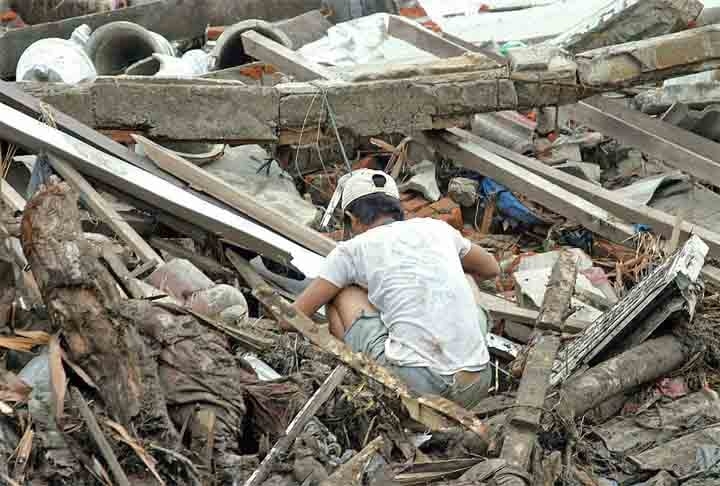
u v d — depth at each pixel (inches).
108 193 556.1
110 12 1048.2
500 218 739.4
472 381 394.6
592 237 710.5
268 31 924.6
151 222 556.4
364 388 390.0
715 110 822.5
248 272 536.1
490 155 705.6
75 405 335.3
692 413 475.2
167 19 1070.4
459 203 743.7
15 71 1001.5
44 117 578.9
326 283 407.5
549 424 431.2
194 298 449.1
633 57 708.0
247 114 663.1
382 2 1081.4
